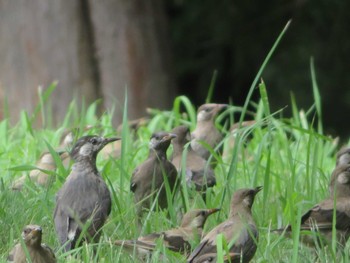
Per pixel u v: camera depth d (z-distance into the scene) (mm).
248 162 15812
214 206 13016
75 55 23281
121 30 23594
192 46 28969
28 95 23188
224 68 29250
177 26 28578
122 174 13086
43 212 12594
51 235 12219
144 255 11203
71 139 15836
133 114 23609
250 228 11383
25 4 23188
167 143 13328
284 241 12016
